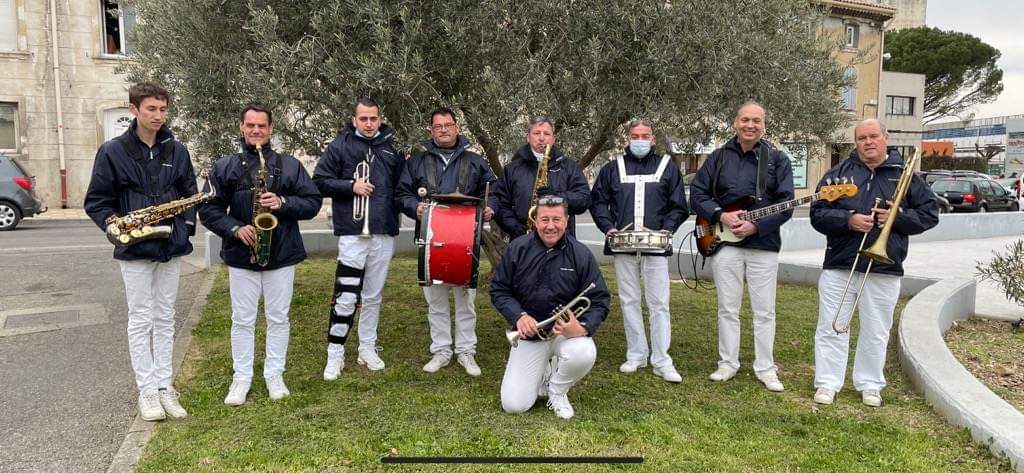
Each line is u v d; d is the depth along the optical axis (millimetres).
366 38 4941
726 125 5891
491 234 7340
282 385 4508
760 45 5465
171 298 4203
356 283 4836
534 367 4211
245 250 4246
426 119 5195
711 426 4031
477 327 6348
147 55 5863
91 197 3863
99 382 4770
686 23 5227
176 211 3984
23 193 14500
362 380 4797
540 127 4719
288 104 4969
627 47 5336
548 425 3998
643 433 3898
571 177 4906
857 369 4562
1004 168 41062
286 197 4277
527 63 5195
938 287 6664
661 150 5949
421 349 5625
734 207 4730
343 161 4742
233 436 3820
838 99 6605
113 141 3896
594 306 4172
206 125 5426
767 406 4395
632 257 4965
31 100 18656
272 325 4453
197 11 5207
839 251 4430
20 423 4070
